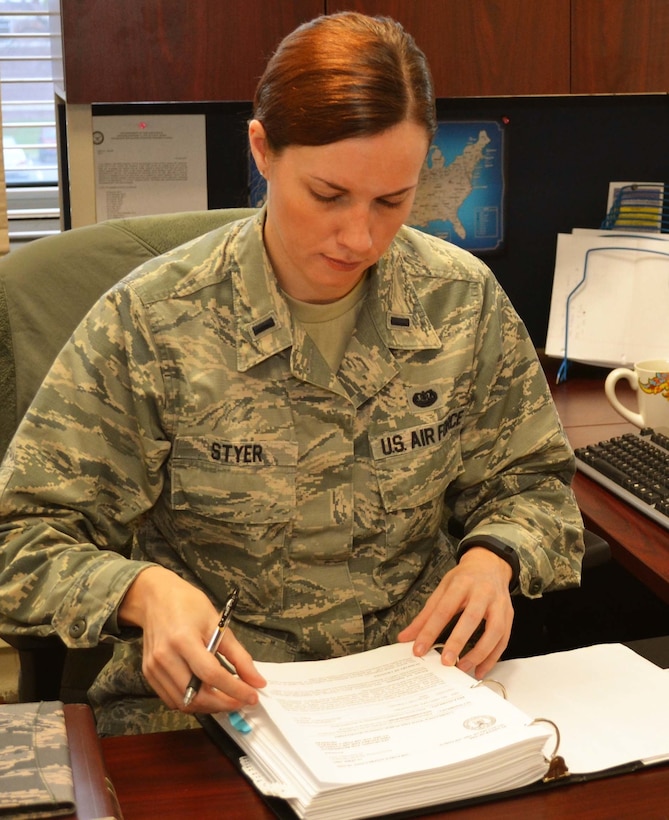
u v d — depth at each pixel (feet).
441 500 4.04
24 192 7.39
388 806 2.60
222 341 3.70
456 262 4.09
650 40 5.74
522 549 3.71
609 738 2.96
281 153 3.18
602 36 5.70
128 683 3.84
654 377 5.31
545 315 7.20
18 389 4.53
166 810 2.67
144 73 5.33
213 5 5.29
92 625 3.27
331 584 3.81
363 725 2.82
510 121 6.84
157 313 3.70
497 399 4.08
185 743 2.97
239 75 5.41
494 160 6.88
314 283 3.54
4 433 4.53
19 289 4.57
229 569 3.79
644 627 6.49
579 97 6.88
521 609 4.38
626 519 4.53
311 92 3.04
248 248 3.75
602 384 6.52
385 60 3.05
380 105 3.00
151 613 3.15
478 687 3.03
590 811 2.67
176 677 2.95
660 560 4.11
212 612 3.17
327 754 2.66
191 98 5.40
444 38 5.56
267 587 3.76
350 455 3.76
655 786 2.77
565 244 6.64
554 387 6.46
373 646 3.87
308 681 3.11
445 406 3.91
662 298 6.41
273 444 3.69
